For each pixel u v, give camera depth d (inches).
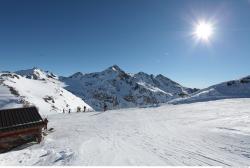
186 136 746.2
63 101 4667.8
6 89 3750.0
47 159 562.6
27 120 851.4
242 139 640.4
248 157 482.6
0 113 820.0
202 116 1238.9
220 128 844.6
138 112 1708.9
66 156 562.6
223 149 557.9
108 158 518.9
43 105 3540.8
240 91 3046.3
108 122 1270.9
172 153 543.8
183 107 1793.8
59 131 1067.9
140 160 495.5
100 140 760.3
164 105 2220.7
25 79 5359.3
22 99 3356.3
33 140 841.5
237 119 1027.3
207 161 471.5
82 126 1179.3
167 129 921.5
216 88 3351.4
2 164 544.4
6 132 767.1
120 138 777.6
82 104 5634.8
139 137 776.3
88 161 501.7
